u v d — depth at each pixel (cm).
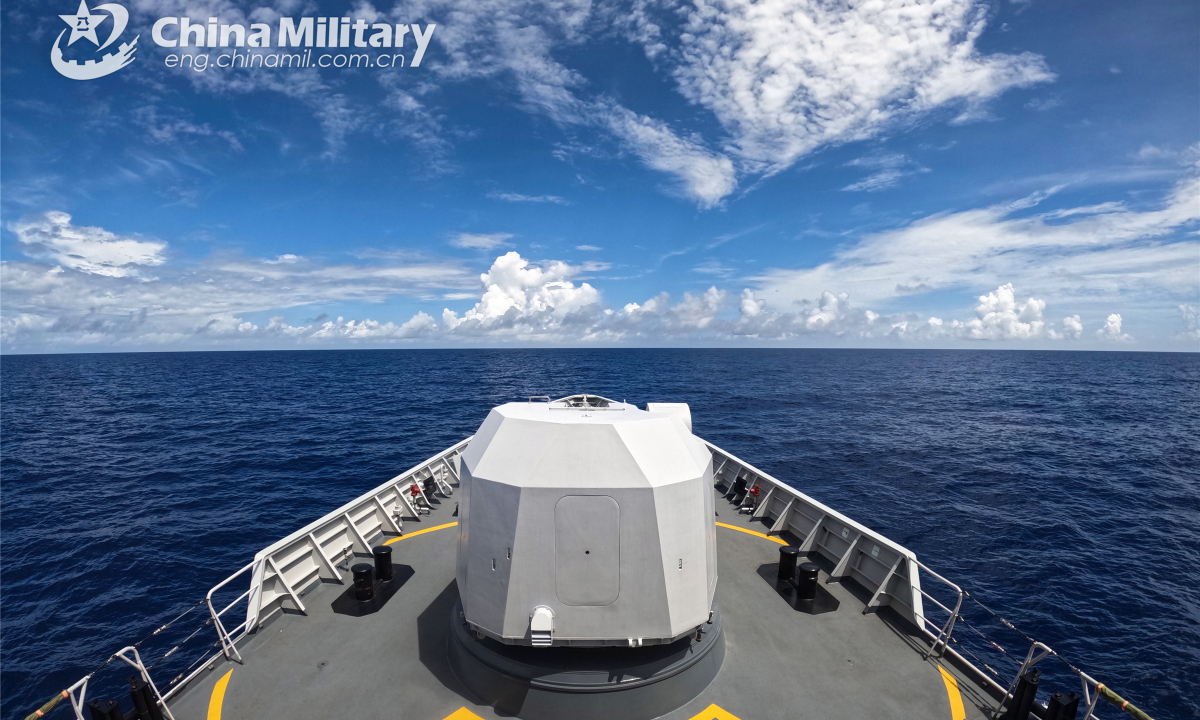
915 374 12962
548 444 553
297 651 694
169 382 10256
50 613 1828
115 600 1906
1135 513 2834
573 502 532
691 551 561
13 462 3788
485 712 579
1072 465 3816
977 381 10994
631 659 573
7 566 2166
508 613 540
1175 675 1553
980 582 2073
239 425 5184
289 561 823
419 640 715
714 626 661
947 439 4681
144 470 3534
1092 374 13800
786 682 636
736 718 577
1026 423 5575
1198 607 1906
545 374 12169
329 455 3919
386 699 604
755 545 1010
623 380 10444
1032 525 2644
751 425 5284
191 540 2406
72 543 2378
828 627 750
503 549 544
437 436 4600
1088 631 1755
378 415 5794
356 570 796
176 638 1681
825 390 8738
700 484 575
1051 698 529
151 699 561
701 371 13400
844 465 3747
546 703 559
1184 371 15688
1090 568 2188
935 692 627
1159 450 4350
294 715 585
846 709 596
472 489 572
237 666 667
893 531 2562
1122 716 1430
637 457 546
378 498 1063
